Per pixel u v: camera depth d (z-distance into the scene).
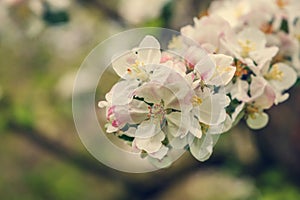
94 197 1.35
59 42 1.10
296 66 0.64
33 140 1.16
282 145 1.04
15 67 1.14
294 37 0.65
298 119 1.02
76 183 1.39
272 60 0.64
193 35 0.58
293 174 1.06
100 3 1.05
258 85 0.57
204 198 1.32
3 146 1.40
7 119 1.10
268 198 1.03
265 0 0.66
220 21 0.59
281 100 0.61
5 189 1.41
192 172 1.20
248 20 0.64
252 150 1.10
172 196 1.33
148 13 0.97
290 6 0.65
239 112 0.57
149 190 1.22
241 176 1.10
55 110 1.15
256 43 0.60
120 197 1.29
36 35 0.95
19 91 1.14
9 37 0.96
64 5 0.88
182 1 0.95
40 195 1.40
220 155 1.14
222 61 0.53
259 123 0.58
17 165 1.44
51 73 1.16
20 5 0.87
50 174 1.41
